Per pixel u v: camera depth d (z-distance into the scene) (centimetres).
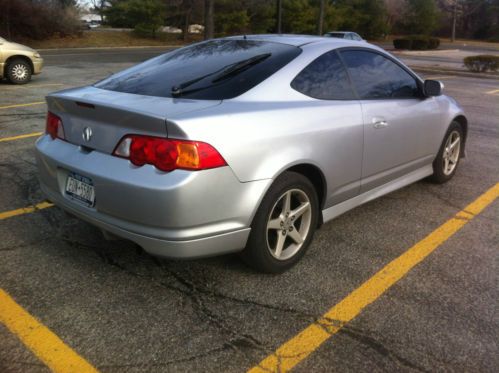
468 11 6769
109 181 263
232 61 326
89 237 362
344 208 361
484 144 692
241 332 258
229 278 310
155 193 248
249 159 271
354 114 342
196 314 272
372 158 368
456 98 1171
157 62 360
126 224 266
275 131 285
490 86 1503
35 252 337
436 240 374
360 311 279
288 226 309
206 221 261
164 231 255
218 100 284
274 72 310
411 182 443
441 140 468
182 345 246
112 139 270
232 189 266
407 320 271
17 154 570
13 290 291
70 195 299
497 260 344
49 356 237
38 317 266
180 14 3775
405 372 232
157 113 254
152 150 252
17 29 2981
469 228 398
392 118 380
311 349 246
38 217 395
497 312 281
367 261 338
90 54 2503
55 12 3177
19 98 977
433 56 3366
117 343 246
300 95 316
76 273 311
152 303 281
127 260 330
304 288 301
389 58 407
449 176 509
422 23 5762
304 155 301
